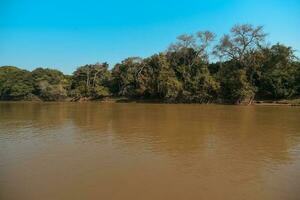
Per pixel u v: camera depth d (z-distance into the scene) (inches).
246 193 594.2
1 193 597.0
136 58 4510.3
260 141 1099.3
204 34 4062.5
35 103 4168.3
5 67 6515.8
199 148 982.4
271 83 3452.3
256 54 3654.0
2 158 860.0
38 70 5226.4
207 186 631.8
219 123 1601.9
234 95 3427.7
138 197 575.8
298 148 984.3
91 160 834.2
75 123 1630.2
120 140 1119.6
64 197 576.7
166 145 1030.4
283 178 680.4
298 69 3496.6
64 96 4884.4
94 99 4746.6
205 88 3668.8
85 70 4906.5
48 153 916.6
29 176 696.4
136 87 4382.4
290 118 1834.4
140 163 802.2
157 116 1989.4
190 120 1740.9
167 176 693.9
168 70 4065.0
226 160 834.8
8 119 1855.3
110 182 653.9
